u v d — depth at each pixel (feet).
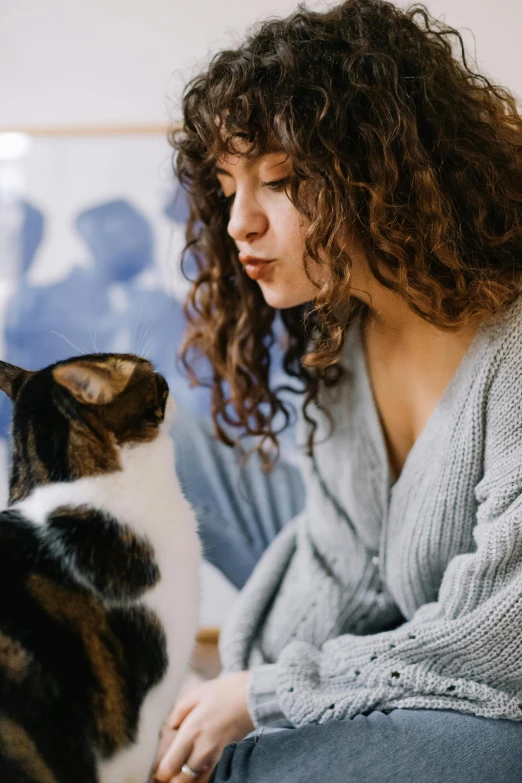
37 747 2.30
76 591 2.50
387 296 3.22
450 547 3.18
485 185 3.04
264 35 3.09
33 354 5.78
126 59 5.73
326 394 3.61
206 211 3.75
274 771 2.55
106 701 2.43
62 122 5.79
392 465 3.57
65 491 2.69
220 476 4.59
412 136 2.90
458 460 3.04
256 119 2.92
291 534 3.95
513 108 3.31
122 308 5.74
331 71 2.92
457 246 2.99
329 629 3.48
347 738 2.60
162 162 5.71
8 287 5.78
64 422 2.75
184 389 5.65
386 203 2.90
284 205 3.02
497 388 2.92
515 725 2.66
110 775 2.48
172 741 3.22
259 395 4.00
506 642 2.66
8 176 5.77
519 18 5.45
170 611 2.68
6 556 2.50
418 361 3.29
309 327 3.76
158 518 2.77
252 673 3.06
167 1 5.67
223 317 3.93
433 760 2.50
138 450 2.82
